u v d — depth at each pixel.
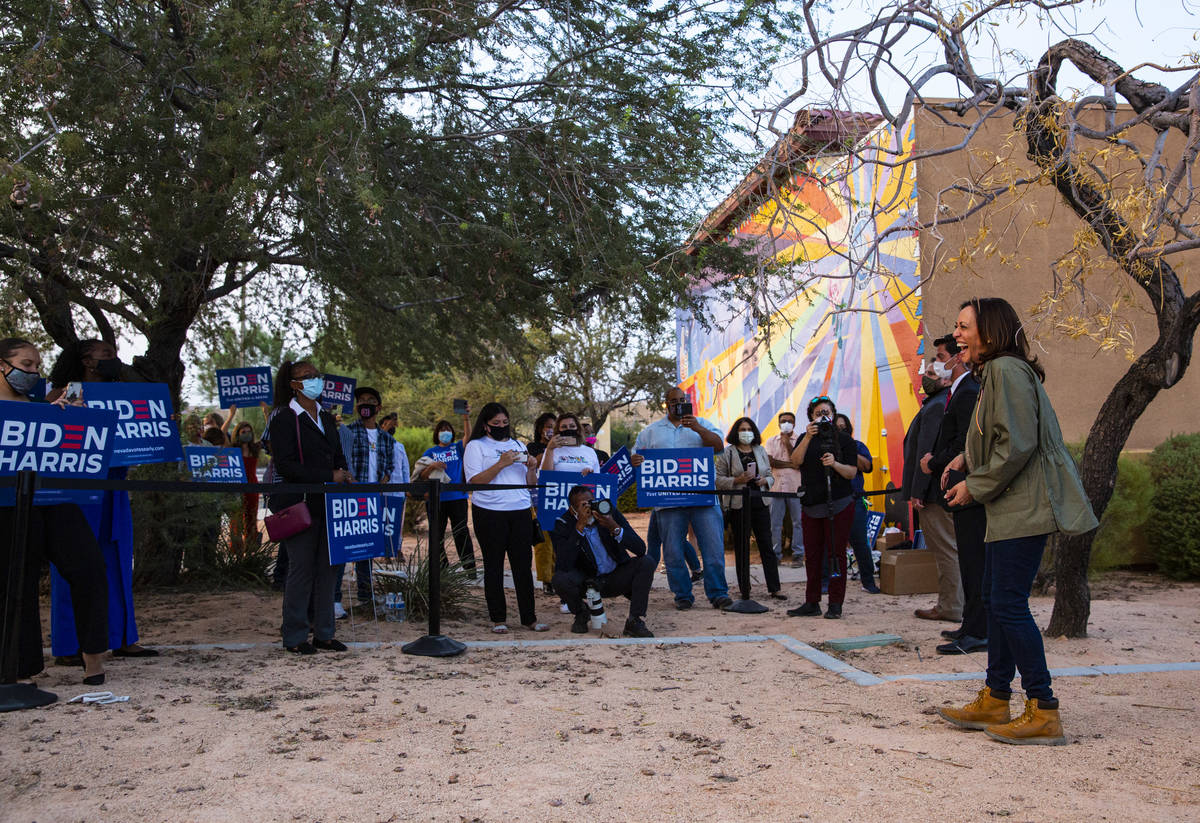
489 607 7.71
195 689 5.20
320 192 7.20
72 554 5.14
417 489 6.56
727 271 8.59
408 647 6.45
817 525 8.14
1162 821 3.37
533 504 8.02
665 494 8.52
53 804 3.46
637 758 4.10
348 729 4.49
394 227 8.11
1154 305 6.64
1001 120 11.04
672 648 6.75
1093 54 6.17
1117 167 7.49
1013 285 11.26
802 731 4.54
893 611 8.42
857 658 6.38
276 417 6.37
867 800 3.58
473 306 10.25
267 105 7.11
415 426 29.16
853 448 8.12
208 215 7.25
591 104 8.55
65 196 6.68
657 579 11.42
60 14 6.83
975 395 6.70
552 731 4.53
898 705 5.05
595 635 7.43
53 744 4.12
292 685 5.36
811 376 14.48
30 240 7.50
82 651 5.19
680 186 8.63
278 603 9.00
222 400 10.59
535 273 9.65
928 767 3.97
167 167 7.20
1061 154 5.91
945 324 11.09
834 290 13.56
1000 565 4.38
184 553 10.15
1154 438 12.36
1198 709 4.95
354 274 8.92
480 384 24.84
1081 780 3.81
